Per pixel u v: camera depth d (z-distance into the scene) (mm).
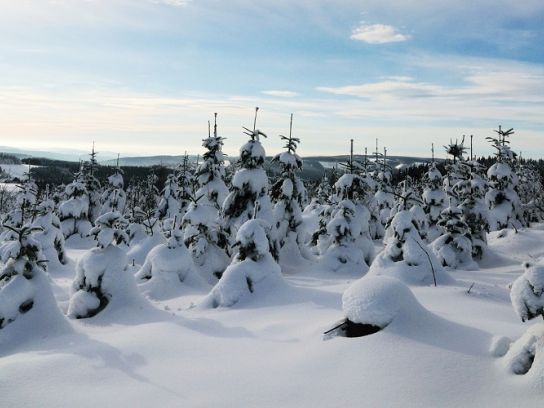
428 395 5219
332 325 7633
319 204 44594
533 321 8117
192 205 18047
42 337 9188
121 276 11656
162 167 63219
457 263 19812
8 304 9320
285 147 20609
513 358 5418
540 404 4695
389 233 18453
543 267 5809
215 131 22312
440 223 20500
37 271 10023
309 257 21484
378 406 5145
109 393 5938
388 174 36844
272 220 18469
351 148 20406
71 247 31938
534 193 42906
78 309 11141
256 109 19094
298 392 5668
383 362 5930
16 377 6355
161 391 5973
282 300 11430
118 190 40531
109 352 7547
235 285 12039
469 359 5750
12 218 27406
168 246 15258
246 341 8094
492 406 4875
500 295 11609
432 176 29625
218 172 22094
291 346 7457
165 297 13984
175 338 8406
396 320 6715
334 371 6047
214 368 6738
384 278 7434
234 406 5449
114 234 11984
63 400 5734
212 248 17797
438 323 6805
